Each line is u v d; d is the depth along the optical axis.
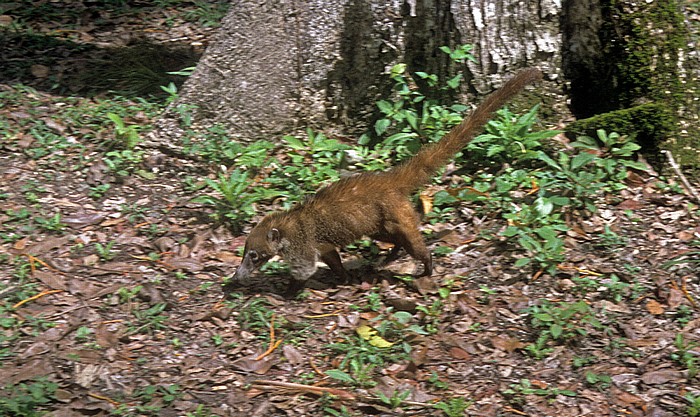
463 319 6.66
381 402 6.36
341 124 7.48
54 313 6.66
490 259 6.89
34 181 7.25
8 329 6.58
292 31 7.42
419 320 6.67
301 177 7.25
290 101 7.45
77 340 6.55
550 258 6.82
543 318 6.57
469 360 6.52
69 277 6.80
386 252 6.96
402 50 7.38
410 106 7.41
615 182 7.18
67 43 8.19
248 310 6.68
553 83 7.39
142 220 7.10
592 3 7.32
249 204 7.07
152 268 6.88
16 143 7.44
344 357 6.52
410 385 6.42
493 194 7.09
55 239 6.96
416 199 7.14
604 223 7.03
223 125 7.45
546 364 6.50
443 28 7.33
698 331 6.59
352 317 6.66
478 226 7.02
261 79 7.43
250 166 7.31
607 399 6.38
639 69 7.30
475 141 7.21
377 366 6.49
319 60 7.42
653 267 6.84
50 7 8.53
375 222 6.74
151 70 8.05
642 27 7.30
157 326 6.62
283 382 6.43
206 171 7.36
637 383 6.42
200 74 7.50
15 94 7.73
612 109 7.38
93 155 7.41
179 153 7.41
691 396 6.36
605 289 6.75
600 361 6.50
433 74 7.38
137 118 7.65
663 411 6.33
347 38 7.41
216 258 6.94
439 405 6.32
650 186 7.20
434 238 6.98
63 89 7.87
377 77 7.41
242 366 6.49
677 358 6.48
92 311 6.67
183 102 7.49
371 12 7.36
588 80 7.41
